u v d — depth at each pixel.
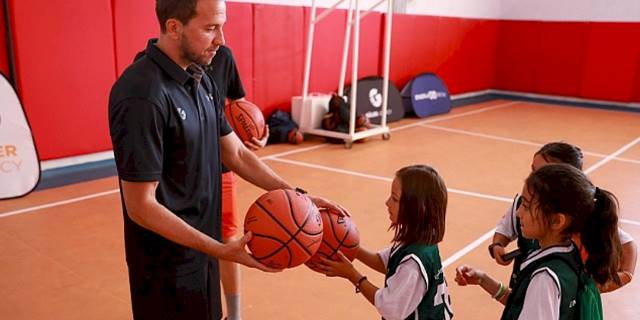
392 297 1.80
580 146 7.06
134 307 1.85
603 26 10.51
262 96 6.95
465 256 3.66
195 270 1.81
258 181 2.12
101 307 2.90
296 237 1.82
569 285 1.56
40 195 4.58
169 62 1.63
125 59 5.55
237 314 2.69
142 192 1.57
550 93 11.34
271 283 3.25
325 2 7.61
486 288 1.99
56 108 5.16
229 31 6.39
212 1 1.57
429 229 1.83
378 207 4.53
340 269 2.02
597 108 10.31
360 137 6.71
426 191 1.80
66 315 2.81
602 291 1.91
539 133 7.85
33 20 4.87
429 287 1.82
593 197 1.62
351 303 3.03
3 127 4.49
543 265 1.60
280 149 6.48
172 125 1.63
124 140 1.55
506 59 11.72
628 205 4.77
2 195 4.44
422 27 9.52
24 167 4.56
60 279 3.18
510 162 6.18
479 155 6.47
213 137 1.84
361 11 8.16
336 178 5.33
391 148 6.70
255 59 6.77
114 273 3.27
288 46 7.14
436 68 10.11
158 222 1.58
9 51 4.80
